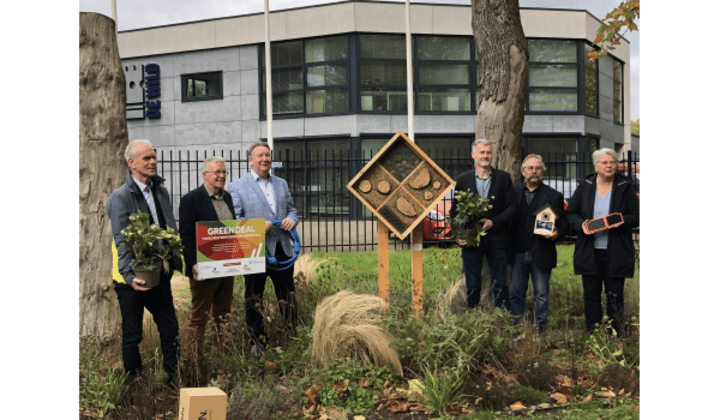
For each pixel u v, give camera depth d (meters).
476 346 4.35
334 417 3.71
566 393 4.10
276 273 5.11
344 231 15.19
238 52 18.84
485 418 3.64
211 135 19.16
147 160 3.96
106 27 5.05
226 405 3.40
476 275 5.31
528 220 5.34
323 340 4.49
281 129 18.44
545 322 5.32
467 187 5.38
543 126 18.47
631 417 3.56
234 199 4.95
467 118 18.20
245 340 4.83
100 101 5.02
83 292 4.98
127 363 3.96
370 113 17.75
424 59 18.08
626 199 5.00
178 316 5.14
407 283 6.18
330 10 17.86
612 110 20.22
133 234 3.81
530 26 18.30
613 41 7.74
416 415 3.77
